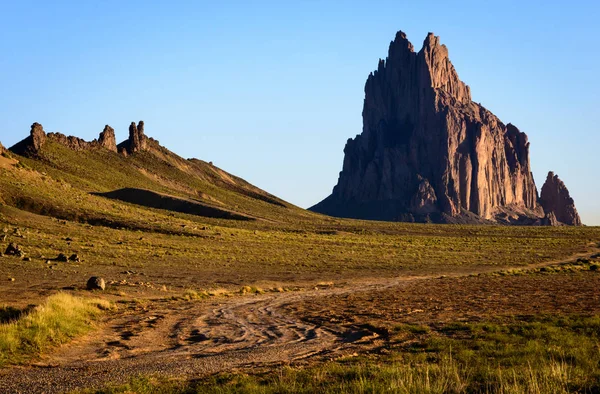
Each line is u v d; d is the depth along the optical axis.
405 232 157.88
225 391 14.47
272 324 30.83
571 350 18.73
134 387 15.12
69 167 184.75
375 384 14.41
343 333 26.86
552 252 110.25
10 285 44.16
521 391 13.77
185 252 82.62
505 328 24.64
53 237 77.81
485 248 116.56
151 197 166.25
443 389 14.29
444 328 25.97
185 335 27.05
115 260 67.81
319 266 80.25
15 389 15.66
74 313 29.00
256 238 108.38
